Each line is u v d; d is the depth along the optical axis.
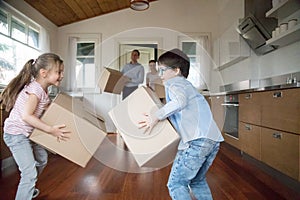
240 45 4.40
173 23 5.73
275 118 2.35
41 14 4.95
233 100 3.50
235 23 4.51
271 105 2.42
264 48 3.95
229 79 5.28
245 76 4.50
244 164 2.93
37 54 4.89
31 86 1.56
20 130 1.54
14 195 1.92
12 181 2.25
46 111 1.45
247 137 3.02
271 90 2.42
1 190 2.02
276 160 2.33
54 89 4.41
